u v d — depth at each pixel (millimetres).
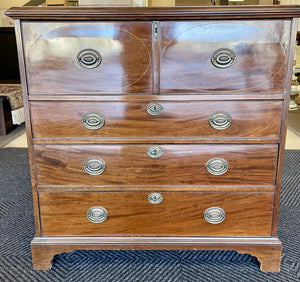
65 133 1014
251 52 925
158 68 947
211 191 1059
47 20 911
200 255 1239
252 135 1001
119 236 1115
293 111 3787
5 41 4047
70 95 976
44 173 1057
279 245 1089
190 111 983
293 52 925
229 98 965
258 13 874
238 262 1193
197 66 941
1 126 2891
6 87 3297
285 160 2260
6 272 1135
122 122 999
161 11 881
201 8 875
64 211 1094
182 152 1025
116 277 1115
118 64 946
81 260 1209
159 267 1169
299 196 1727
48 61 946
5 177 2025
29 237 1362
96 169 1044
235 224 1093
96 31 919
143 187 1062
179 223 1099
